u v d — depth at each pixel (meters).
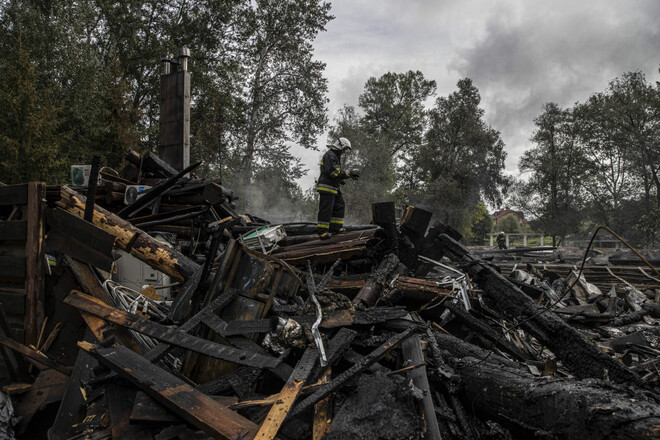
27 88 14.36
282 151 31.17
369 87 48.84
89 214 4.22
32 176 14.23
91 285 3.83
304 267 6.04
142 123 23.31
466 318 4.97
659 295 8.63
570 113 37.69
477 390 3.19
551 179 37.66
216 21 25.19
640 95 33.16
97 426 2.68
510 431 2.93
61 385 3.43
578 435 2.33
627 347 5.18
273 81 31.44
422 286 5.19
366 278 5.30
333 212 6.57
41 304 3.69
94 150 17.50
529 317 4.52
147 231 7.61
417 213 6.07
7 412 3.10
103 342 3.23
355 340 3.69
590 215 36.72
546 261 15.51
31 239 3.66
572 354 4.03
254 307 3.57
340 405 2.89
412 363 3.28
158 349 3.10
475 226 55.16
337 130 38.94
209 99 24.67
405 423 2.55
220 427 2.21
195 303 4.00
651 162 32.31
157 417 2.37
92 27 23.08
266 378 3.33
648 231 31.69
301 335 3.15
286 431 2.61
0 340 3.54
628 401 2.32
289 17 29.58
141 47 23.38
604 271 10.79
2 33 17.20
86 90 17.27
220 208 8.07
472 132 40.19
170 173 9.27
